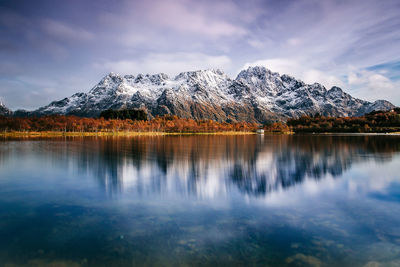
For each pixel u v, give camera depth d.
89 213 24.45
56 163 56.22
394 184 36.66
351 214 24.00
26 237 19.25
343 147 100.69
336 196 30.38
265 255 16.36
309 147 101.94
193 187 34.81
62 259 16.16
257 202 27.98
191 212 24.66
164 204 27.34
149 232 19.95
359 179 40.03
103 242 18.34
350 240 18.53
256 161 60.62
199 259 15.94
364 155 73.06
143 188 34.38
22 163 56.19
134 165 53.94
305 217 23.23
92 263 15.65
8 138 161.62
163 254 16.59
